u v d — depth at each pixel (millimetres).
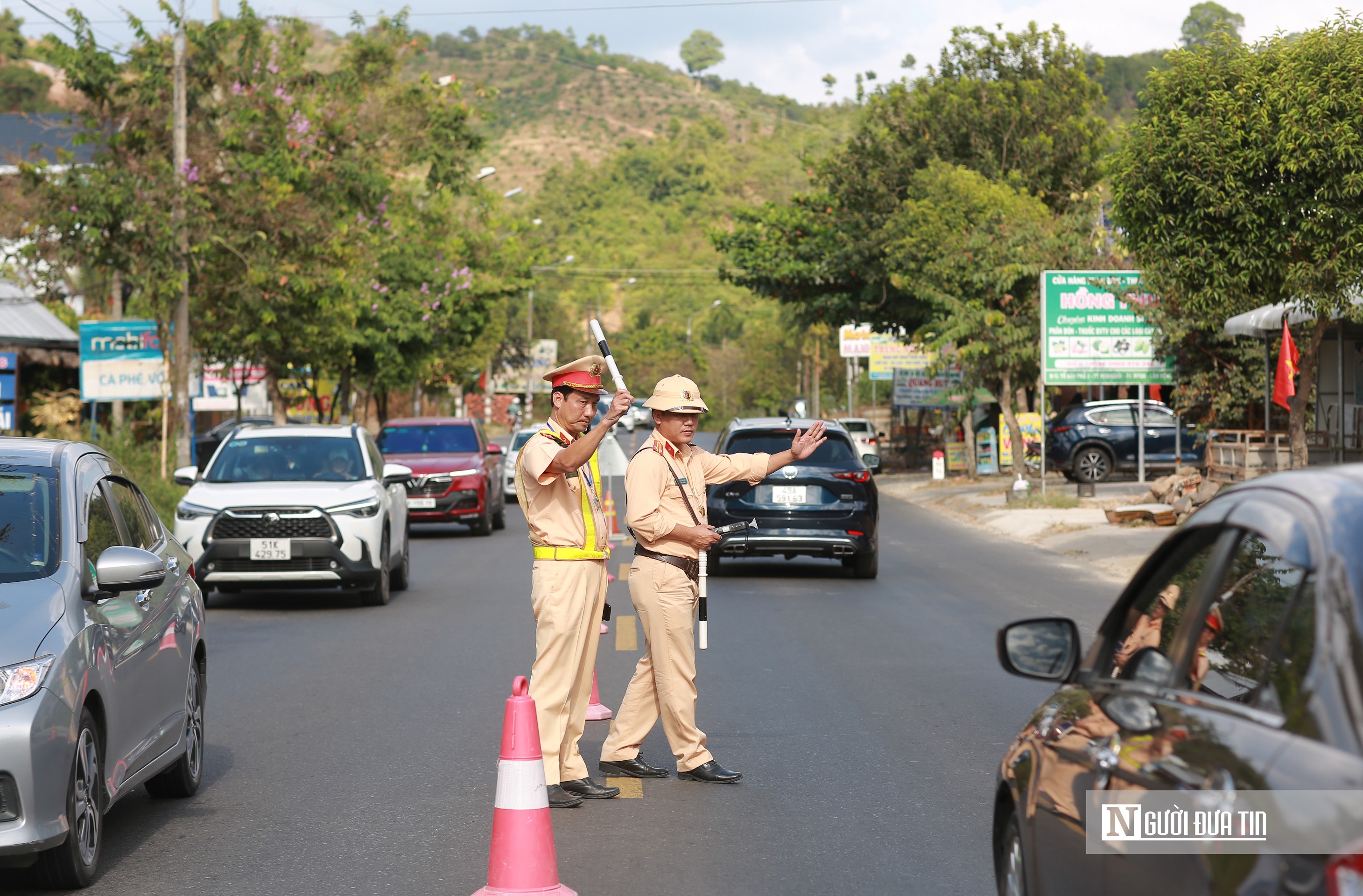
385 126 38406
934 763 7863
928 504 31281
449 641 12516
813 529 16531
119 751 6117
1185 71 17375
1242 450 23750
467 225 46188
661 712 7531
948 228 32656
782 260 41438
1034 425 39562
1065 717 3756
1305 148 16516
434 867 6016
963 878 5789
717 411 116188
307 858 6184
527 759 5383
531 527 7098
